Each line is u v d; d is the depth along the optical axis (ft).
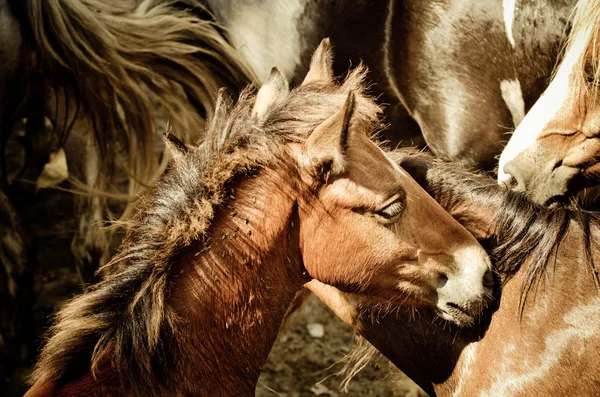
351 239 10.19
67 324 10.09
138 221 10.69
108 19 16.03
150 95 17.17
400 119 16.19
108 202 20.34
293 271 10.65
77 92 16.37
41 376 10.02
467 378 10.79
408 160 11.34
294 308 12.64
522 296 10.51
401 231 10.16
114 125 16.67
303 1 15.84
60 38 15.74
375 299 10.71
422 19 14.94
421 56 15.15
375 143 11.28
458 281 10.28
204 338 10.39
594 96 11.96
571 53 12.37
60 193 23.97
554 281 10.46
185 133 17.26
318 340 19.54
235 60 16.72
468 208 11.10
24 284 17.98
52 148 18.60
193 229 10.16
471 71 14.89
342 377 18.37
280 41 16.28
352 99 9.49
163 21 16.24
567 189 12.56
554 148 12.38
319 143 9.84
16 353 18.26
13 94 16.51
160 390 10.03
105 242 18.26
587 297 10.30
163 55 16.37
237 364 10.66
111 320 10.06
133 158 16.92
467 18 14.60
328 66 11.30
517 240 10.74
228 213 10.32
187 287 10.28
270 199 10.27
